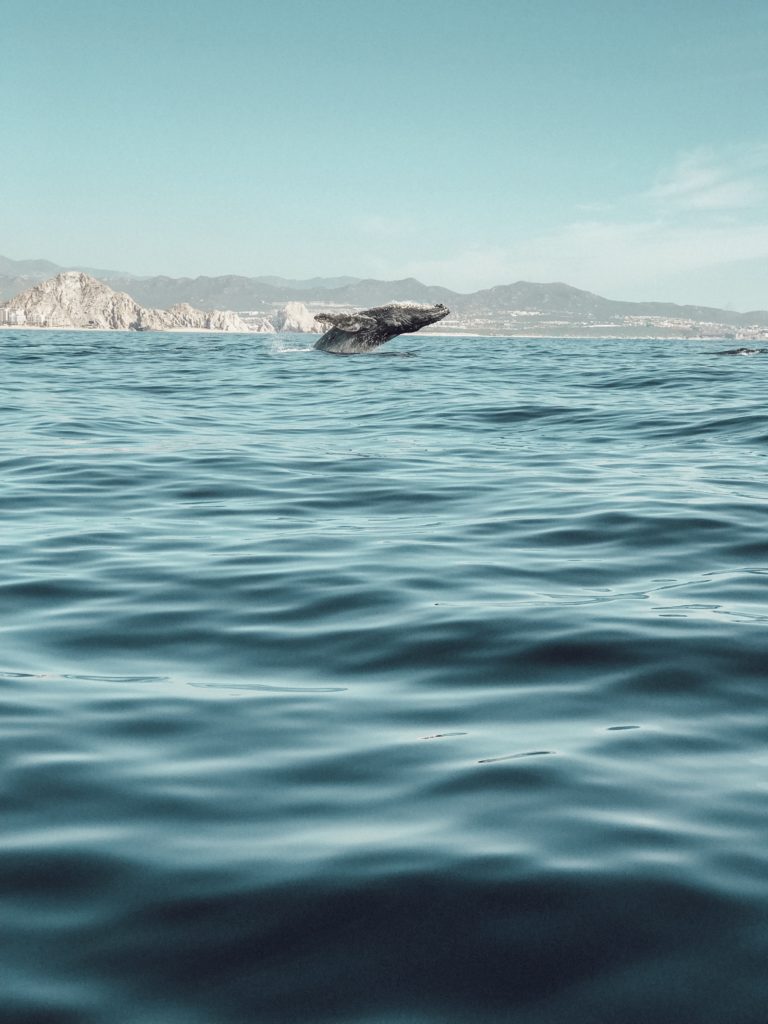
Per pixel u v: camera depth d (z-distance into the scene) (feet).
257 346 198.39
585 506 30.17
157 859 9.60
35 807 10.80
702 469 38.14
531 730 13.12
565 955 8.01
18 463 38.75
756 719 13.43
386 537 26.23
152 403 65.51
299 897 8.89
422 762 12.03
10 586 21.08
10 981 7.72
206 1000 7.52
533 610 18.98
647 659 15.97
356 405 64.54
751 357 154.30
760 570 22.50
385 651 16.78
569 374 97.40
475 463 39.83
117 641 17.46
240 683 15.25
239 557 23.88
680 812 10.55
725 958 7.92
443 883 9.09
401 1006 7.45
